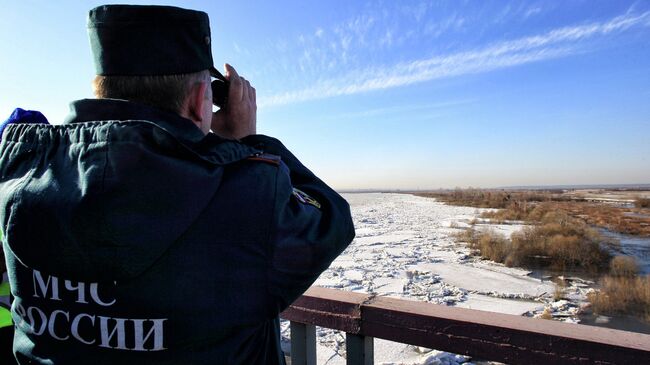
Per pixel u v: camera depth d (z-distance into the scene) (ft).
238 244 2.56
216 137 2.73
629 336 3.73
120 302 2.41
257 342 2.90
